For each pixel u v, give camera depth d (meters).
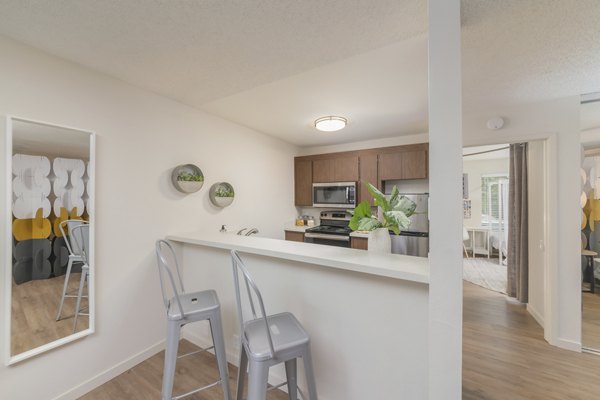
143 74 1.85
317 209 4.26
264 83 1.99
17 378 1.44
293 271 1.66
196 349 2.20
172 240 2.28
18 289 1.43
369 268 1.21
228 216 2.89
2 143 1.39
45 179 1.54
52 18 1.26
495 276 4.18
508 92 2.10
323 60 1.67
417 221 3.26
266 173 3.51
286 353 1.14
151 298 2.12
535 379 1.84
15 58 1.44
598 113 2.17
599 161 2.19
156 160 2.18
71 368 1.66
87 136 1.73
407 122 2.97
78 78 1.70
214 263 2.14
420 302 1.21
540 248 2.60
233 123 2.97
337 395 1.47
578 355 2.10
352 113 2.68
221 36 1.42
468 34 1.37
